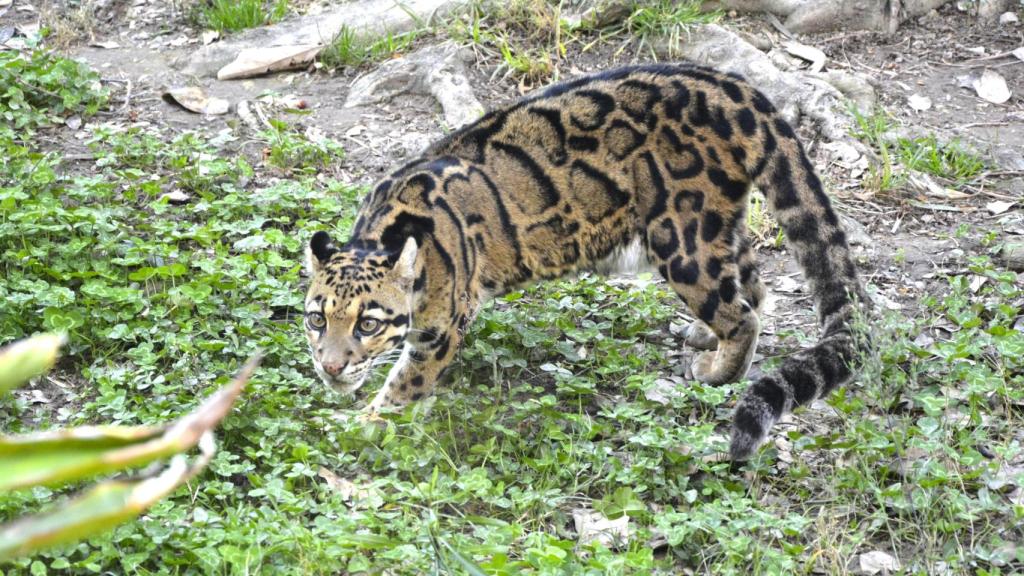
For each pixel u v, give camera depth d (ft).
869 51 44.60
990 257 33.04
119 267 31.09
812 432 25.99
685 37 43.52
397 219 25.45
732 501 22.25
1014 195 36.52
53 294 28.35
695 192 26.91
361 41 44.65
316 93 42.65
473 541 21.62
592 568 20.06
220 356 27.91
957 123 40.42
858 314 24.32
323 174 37.50
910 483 23.04
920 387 26.86
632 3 44.57
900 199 36.47
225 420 24.26
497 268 27.07
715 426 26.05
